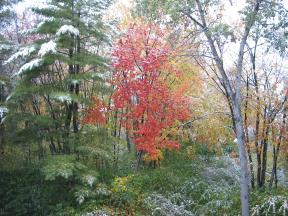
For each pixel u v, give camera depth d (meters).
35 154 16.97
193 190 16.23
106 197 13.97
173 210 14.02
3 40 15.08
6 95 15.98
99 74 13.60
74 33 12.74
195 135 18.42
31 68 13.02
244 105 15.19
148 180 16.08
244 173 13.34
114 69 14.79
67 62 13.29
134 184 15.35
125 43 15.15
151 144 15.05
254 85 15.30
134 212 13.52
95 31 14.13
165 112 15.46
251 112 15.14
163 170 17.53
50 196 13.98
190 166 19.20
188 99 16.53
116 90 15.14
